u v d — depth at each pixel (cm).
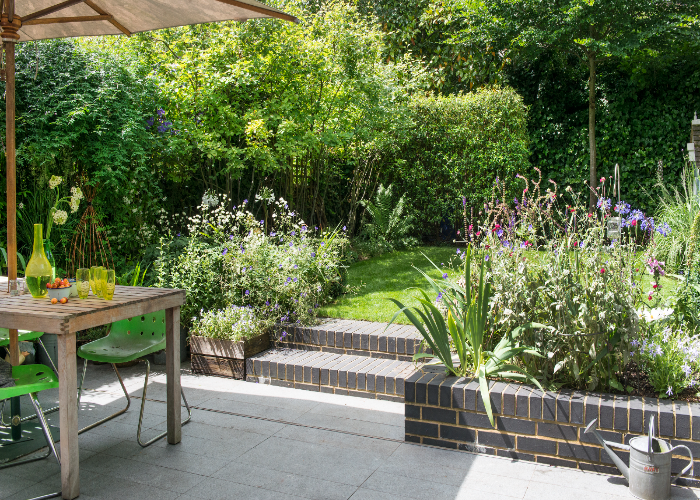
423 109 893
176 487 280
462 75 1109
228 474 294
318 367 424
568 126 968
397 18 1129
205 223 575
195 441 337
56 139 489
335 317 519
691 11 799
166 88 627
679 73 886
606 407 285
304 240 578
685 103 884
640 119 916
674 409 277
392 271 677
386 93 830
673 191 891
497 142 856
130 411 387
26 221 504
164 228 605
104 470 299
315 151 779
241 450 324
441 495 268
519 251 341
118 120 539
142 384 443
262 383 446
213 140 664
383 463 304
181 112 662
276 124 686
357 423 363
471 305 333
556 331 307
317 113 747
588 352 307
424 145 900
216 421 368
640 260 340
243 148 709
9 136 314
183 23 363
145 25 375
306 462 307
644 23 807
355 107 794
